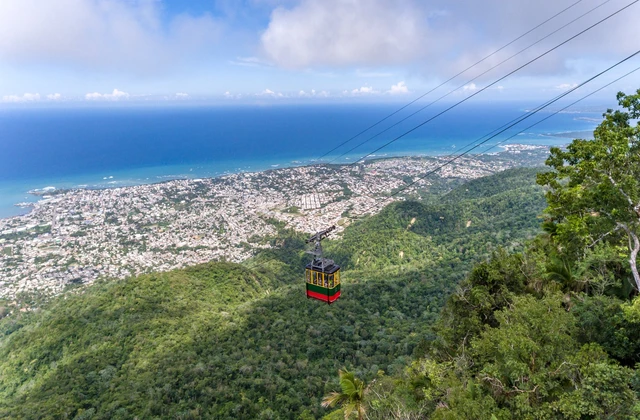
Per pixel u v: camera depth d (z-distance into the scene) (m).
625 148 10.70
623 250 12.38
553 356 9.15
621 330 10.21
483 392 10.42
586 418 8.02
